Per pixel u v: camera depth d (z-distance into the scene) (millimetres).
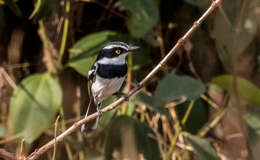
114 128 10625
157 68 7672
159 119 11836
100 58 9844
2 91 12164
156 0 11383
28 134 10148
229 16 10461
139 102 9359
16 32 12547
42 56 11867
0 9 11039
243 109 10688
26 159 7383
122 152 10523
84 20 12047
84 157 11586
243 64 11445
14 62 12469
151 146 10594
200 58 11859
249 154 11516
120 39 11055
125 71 9797
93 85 9906
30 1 12297
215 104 11562
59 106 10336
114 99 10898
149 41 11406
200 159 9984
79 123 7887
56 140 7699
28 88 10438
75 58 10812
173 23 11898
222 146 11820
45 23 11625
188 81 9375
